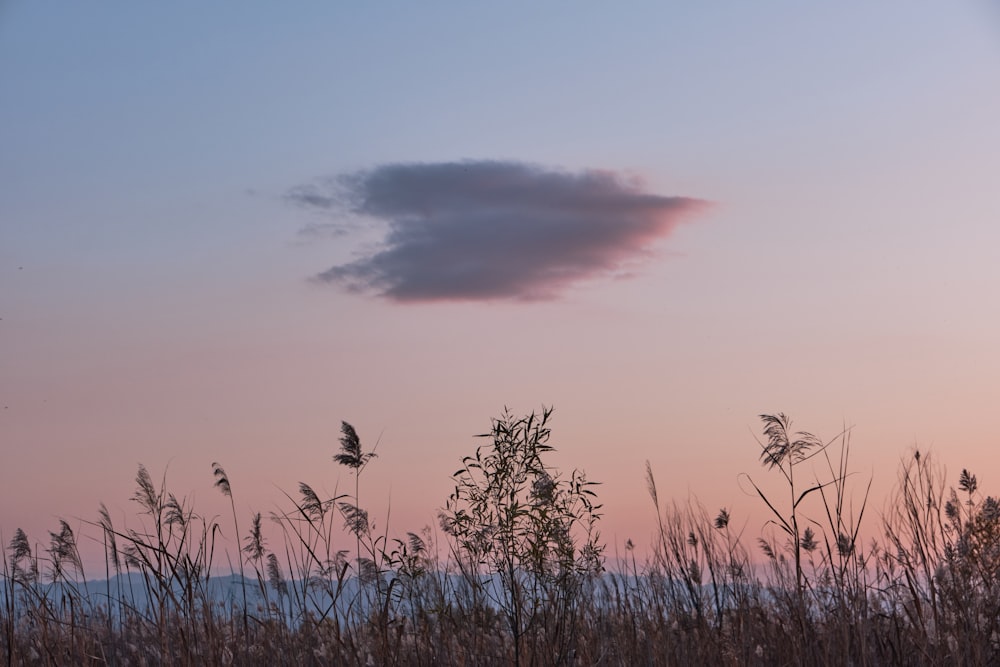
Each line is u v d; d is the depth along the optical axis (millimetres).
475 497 8453
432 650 9023
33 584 9578
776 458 9430
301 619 9609
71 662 8992
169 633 8883
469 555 8891
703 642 9195
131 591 9258
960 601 8773
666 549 10453
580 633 8930
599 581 10109
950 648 8453
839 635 8836
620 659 8844
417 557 9484
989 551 9062
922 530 9203
